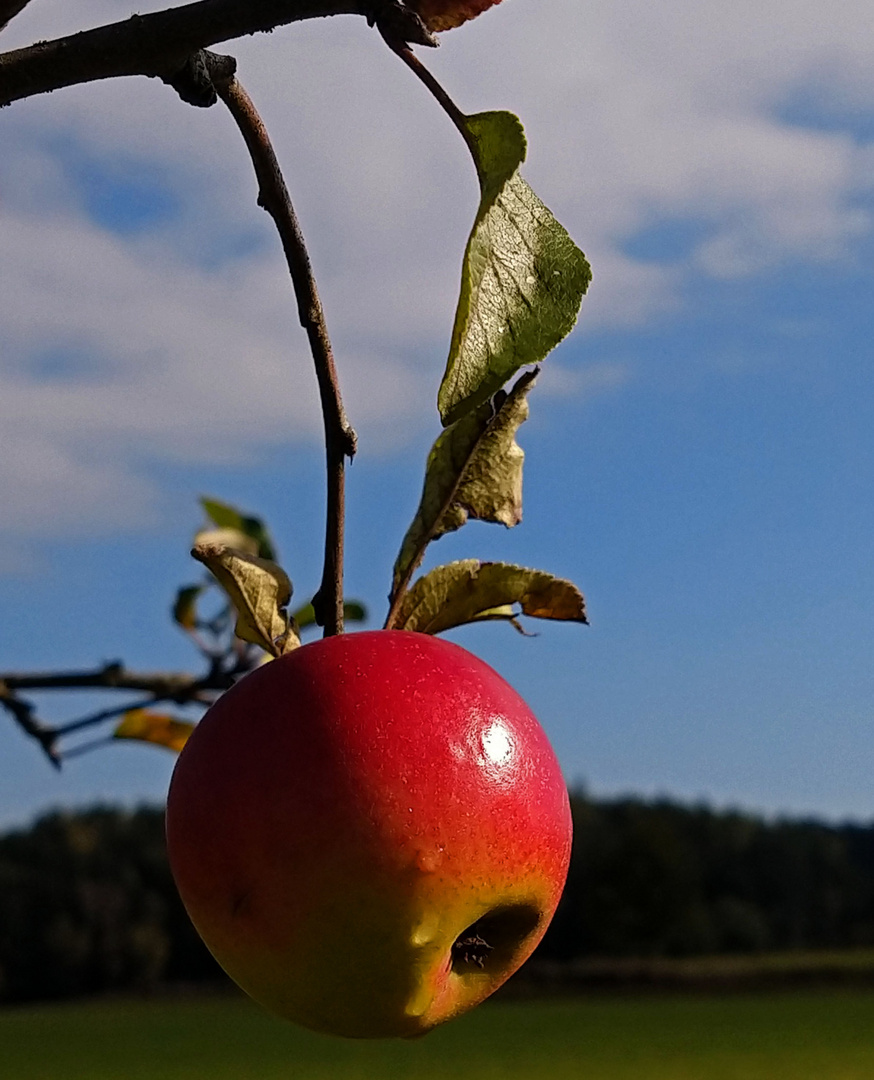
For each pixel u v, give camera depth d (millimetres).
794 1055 8453
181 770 401
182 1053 9602
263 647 429
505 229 367
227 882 388
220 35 373
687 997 13570
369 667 396
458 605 433
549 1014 12062
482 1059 8773
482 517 438
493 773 390
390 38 372
